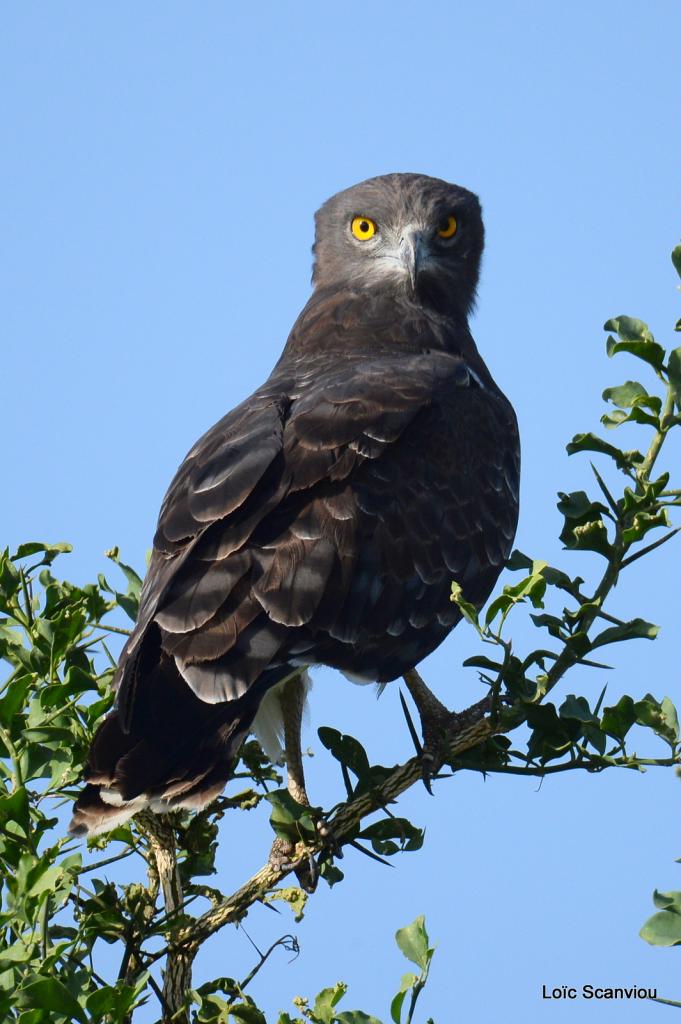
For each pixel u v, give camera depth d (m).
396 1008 8.12
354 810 9.66
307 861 9.75
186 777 9.49
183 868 10.07
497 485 12.52
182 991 8.97
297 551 10.58
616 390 9.80
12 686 9.19
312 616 10.45
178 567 10.30
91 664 10.19
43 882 7.91
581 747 9.26
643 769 9.08
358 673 10.97
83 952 8.60
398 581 11.16
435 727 11.44
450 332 14.62
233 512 10.57
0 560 10.09
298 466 10.98
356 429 11.38
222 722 9.88
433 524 11.57
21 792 8.48
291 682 11.83
